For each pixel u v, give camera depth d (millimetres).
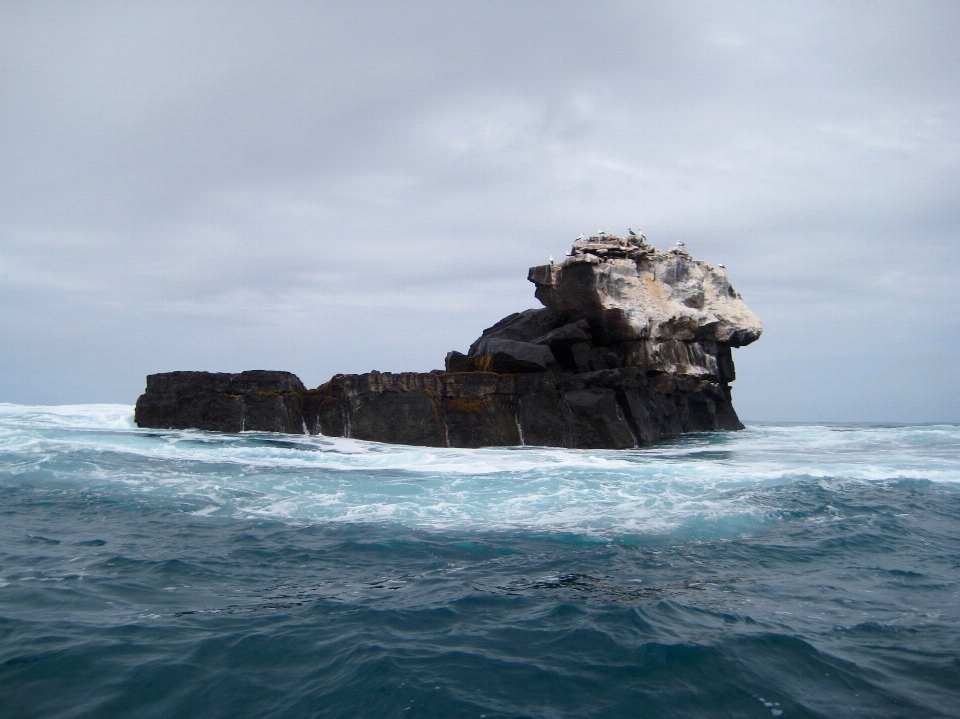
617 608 9141
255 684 7027
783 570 11078
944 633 8477
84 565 10898
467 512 14797
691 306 35750
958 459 24500
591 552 11961
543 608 9156
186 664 7406
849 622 8828
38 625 8375
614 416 28922
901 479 19312
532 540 12703
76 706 6555
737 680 7148
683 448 28594
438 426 28578
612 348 33188
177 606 9188
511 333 35531
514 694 6859
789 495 16562
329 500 15812
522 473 19562
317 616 8836
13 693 6758
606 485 17609
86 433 25797
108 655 7570
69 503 15141
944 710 6586
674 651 7770
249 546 12125
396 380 29406
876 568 11234
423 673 7227
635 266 33938
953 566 11484
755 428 40062
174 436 26484
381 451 25656
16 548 11820
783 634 8281
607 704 6684
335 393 29938
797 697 6836
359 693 6840
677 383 33812
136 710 6527
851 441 31516
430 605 9258
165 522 13758
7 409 34188
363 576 10586
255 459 22016
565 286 32750
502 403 29578
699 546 12398
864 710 6594
